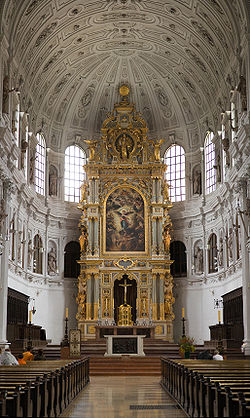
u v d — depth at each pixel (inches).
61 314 1731.1
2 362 802.8
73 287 1770.4
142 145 1817.2
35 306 1652.3
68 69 1717.5
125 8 1480.1
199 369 549.3
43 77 1638.8
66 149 1857.8
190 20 1465.3
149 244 1748.3
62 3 1380.4
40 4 1322.6
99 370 1210.0
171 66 1737.2
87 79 1791.3
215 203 1633.9
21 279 1505.9
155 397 716.0
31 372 529.0
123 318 1658.5
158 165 1780.3
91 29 1563.7
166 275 1728.6
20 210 1503.4
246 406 303.1
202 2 1348.4
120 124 1829.5
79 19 1489.9
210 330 1567.4
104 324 1679.4
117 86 1850.4
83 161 1887.3
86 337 1665.8
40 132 1749.5
